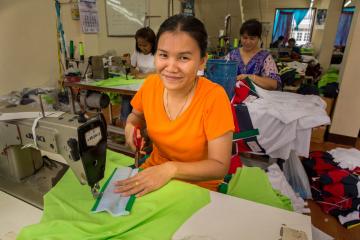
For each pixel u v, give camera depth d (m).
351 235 1.80
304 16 7.53
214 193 0.82
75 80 2.62
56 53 3.33
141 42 3.06
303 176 2.14
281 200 1.08
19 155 0.88
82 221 0.69
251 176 1.19
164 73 0.88
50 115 0.84
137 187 0.81
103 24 4.06
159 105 1.04
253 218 0.71
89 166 0.77
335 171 2.17
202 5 5.18
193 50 0.83
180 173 0.88
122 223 0.68
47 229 0.66
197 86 0.99
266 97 2.02
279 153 1.86
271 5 7.11
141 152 1.15
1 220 0.72
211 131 0.95
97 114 0.85
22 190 0.85
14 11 2.79
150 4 4.73
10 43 2.81
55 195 0.80
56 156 1.03
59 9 3.06
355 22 2.91
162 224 0.68
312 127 1.76
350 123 3.17
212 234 0.65
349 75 3.03
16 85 2.95
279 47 6.38
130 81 2.61
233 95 1.90
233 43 3.71
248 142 1.87
